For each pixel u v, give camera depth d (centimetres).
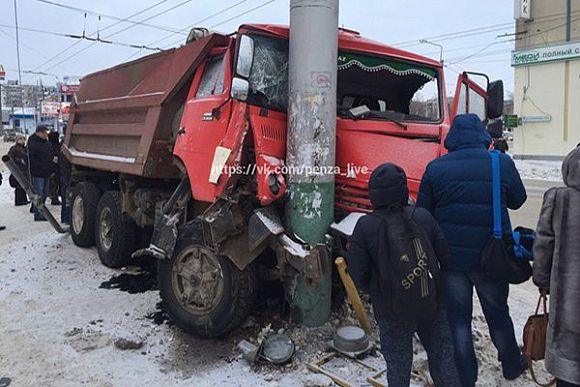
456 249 331
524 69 2841
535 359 306
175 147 481
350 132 433
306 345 400
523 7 2762
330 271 421
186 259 439
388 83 499
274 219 395
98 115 726
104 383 361
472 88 512
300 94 401
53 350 412
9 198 1373
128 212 614
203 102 451
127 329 452
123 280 593
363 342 387
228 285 407
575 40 2620
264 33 424
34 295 543
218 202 404
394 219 285
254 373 371
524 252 322
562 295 262
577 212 259
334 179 416
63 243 784
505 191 328
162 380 364
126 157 614
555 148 2770
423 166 415
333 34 404
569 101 2692
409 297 272
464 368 327
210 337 423
